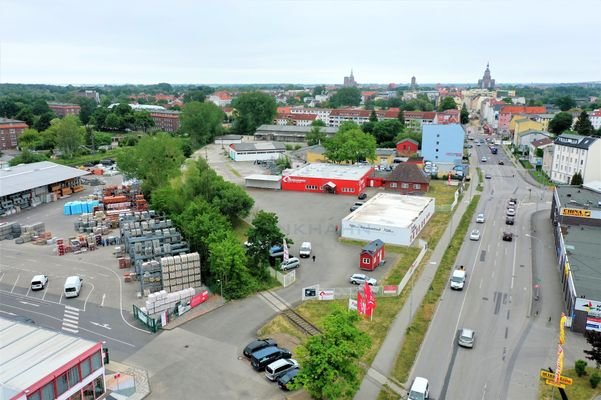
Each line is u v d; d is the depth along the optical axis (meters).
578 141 114.06
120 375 40.16
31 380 31.45
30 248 73.81
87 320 50.72
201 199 80.81
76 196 109.62
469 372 41.34
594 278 52.19
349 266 66.06
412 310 52.62
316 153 145.75
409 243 73.56
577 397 37.81
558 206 77.69
